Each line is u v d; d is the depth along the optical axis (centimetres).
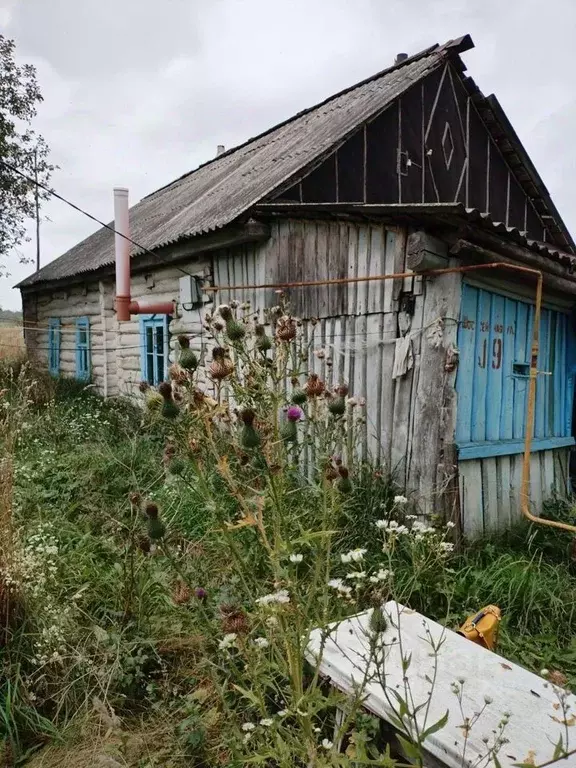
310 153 587
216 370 186
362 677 190
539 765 154
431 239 378
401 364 410
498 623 259
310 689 160
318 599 207
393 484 416
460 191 763
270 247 517
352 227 450
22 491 407
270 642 183
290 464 201
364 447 441
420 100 694
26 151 1288
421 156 699
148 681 253
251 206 494
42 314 1191
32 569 272
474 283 408
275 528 165
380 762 149
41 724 227
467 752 159
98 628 262
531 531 425
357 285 450
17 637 252
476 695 187
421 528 265
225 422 221
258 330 213
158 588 297
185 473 219
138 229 884
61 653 253
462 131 763
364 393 446
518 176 852
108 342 883
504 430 454
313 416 224
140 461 500
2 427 427
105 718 216
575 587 352
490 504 429
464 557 373
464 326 406
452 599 318
